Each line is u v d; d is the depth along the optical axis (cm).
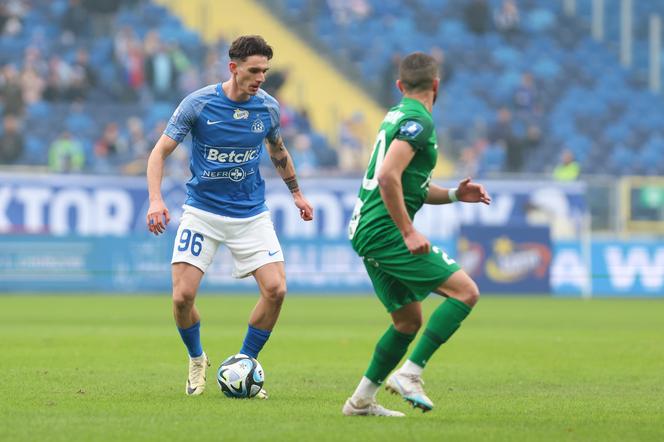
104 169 9731
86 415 2433
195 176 2898
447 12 12825
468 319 6506
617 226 9238
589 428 2308
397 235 2342
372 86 11750
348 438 2098
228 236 2891
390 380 2344
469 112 11675
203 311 6825
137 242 8650
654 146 11975
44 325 5619
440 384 3284
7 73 10144
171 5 11838
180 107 2847
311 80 11694
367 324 5959
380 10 12638
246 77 2789
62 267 8538
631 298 9025
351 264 8950
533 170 11138
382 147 2375
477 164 10400
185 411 2520
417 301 2392
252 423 2311
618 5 13075
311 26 12162
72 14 11212
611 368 3809
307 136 10475
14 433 2152
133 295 8388
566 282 9150
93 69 10762
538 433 2212
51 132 10262
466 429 2252
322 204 8906
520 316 6781
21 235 8456
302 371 3631
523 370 3728
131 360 3894
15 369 3528
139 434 2145
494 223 9044
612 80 12581
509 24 12700
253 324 2894
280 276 2889
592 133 11900
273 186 8831
